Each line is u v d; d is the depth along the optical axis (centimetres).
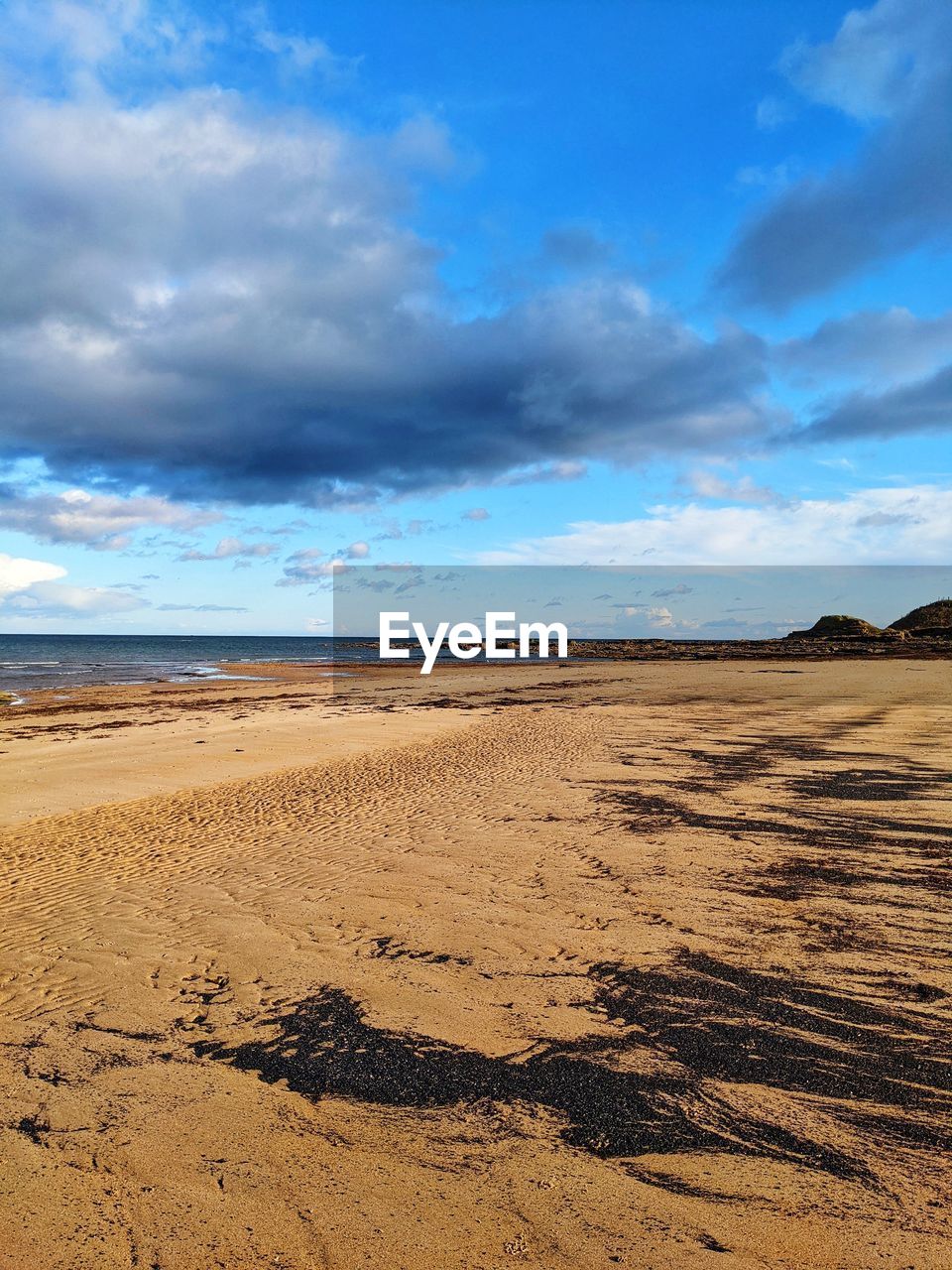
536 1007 465
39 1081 395
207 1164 328
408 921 612
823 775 1125
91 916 647
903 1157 324
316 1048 423
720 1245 278
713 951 541
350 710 2373
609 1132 345
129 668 5356
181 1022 457
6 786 1235
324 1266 273
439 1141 341
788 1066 396
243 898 681
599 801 1020
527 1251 278
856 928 575
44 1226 293
